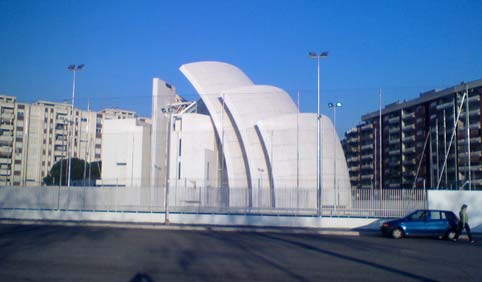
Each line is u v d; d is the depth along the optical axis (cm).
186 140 5191
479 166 6228
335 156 4653
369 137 8975
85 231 2488
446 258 1502
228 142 5234
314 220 3081
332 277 1091
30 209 3644
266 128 4962
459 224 2267
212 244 1836
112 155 5384
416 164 7575
